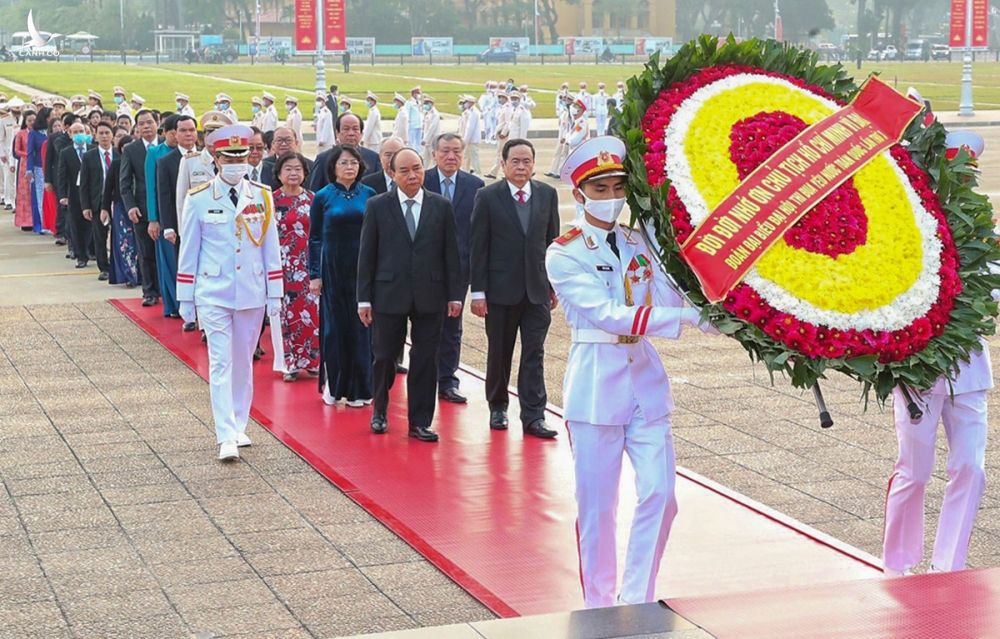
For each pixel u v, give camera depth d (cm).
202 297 998
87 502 895
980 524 859
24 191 2481
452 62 12825
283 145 1402
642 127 630
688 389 1245
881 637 535
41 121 2448
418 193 1052
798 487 941
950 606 569
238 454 1001
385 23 14175
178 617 697
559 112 3681
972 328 613
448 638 542
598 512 668
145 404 1175
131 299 1717
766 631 543
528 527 845
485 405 1188
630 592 641
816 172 609
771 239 592
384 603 718
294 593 732
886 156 632
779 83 649
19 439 1058
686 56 649
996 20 15800
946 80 9081
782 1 14138
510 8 14612
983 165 3569
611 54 12875
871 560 786
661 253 611
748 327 587
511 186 1056
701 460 1009
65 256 2156
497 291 1059
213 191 1000
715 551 804
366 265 1055
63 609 707
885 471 977
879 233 609
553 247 657
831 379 1286
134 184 1641
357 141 1372
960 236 630
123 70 10419
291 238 1273
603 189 646
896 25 14662
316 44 4284
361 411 1162
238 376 1028
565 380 677
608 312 634
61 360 1359
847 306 591
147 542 816
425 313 1047
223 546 810
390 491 922
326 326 1165
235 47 13350
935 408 720
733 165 613
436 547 805
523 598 721
